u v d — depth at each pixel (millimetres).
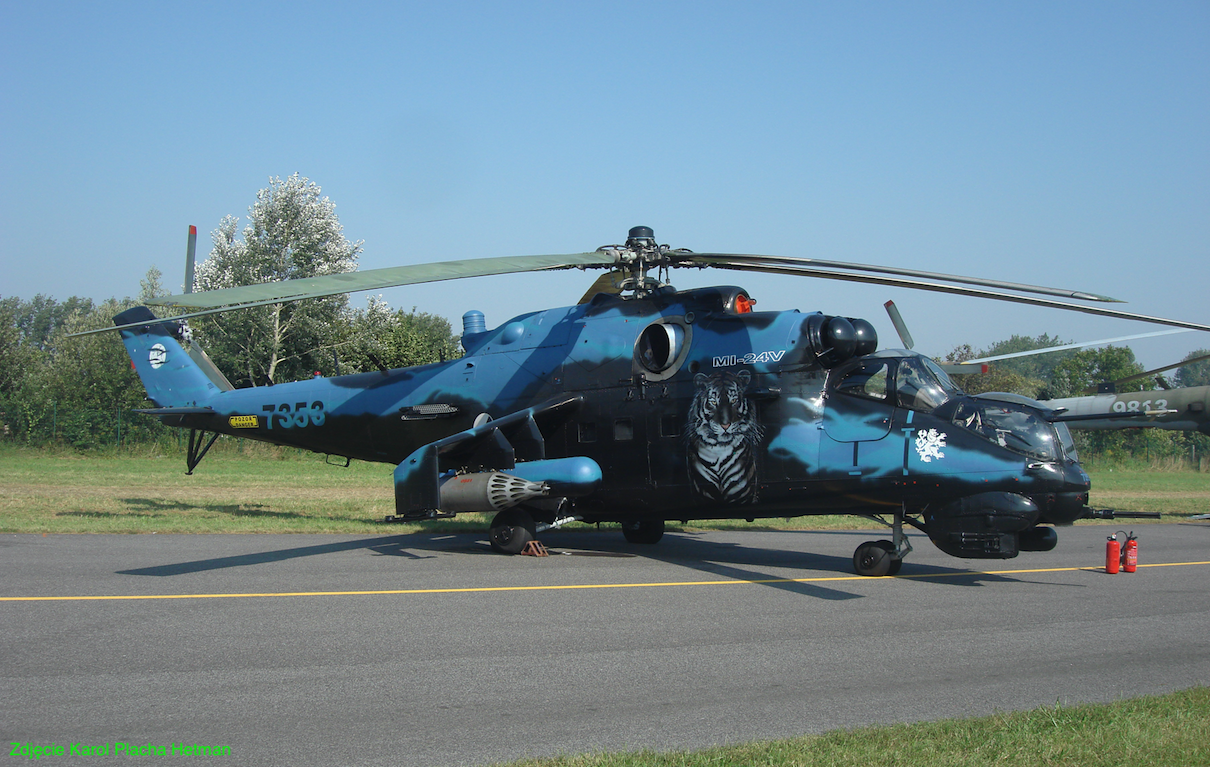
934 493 11148
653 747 5062
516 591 10000
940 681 6523
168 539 14297
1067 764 4738
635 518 13578
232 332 50344
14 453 37406
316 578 10703
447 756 4914
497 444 13125
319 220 52531
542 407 13430
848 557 13773
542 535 16703
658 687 6277
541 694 6078
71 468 30578
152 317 18422
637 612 8867
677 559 13141
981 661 7117
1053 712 5598
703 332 12883
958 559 13656
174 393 18125
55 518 16438
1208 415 20312
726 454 12266
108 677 6359
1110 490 32812
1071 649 7566
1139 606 9570
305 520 17328
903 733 5172
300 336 51312
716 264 12742
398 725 5422
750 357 12336
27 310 145250
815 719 5605
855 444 11555
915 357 11867
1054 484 10688
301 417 16578
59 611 8570
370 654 7070
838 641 7711
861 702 5977
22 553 12430
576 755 4855
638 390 13117
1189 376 110812
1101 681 6578
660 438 12867
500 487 12734
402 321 56781
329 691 6094
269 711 5660
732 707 5836
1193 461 49781
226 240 52812
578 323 14047
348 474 31719
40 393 48156
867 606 9352
